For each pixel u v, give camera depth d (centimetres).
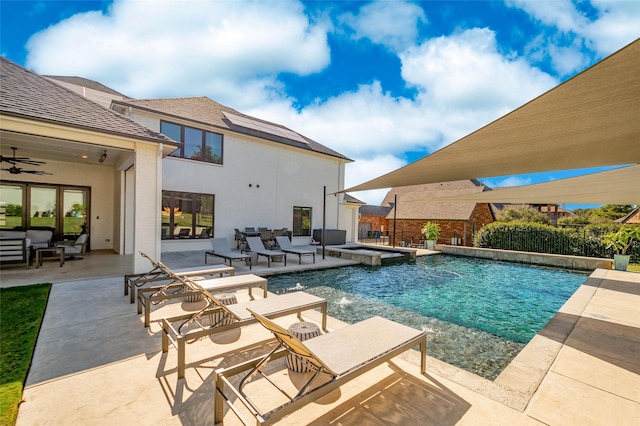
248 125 1817
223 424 278
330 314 696
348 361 296
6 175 1141
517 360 407
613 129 346
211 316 481
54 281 776
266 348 430
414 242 2822
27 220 1187
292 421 283
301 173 2067
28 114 660
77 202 1302
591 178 718
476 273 1298
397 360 403
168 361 388
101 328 488
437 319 682
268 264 1131
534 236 1820
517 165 557
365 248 1917
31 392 318
